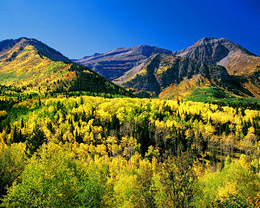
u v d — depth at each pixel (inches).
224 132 4977.9
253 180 1263.5
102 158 3253.0
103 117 5472.4
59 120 5034.5
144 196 784.3
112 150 3676.2
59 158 1342.3
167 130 4626.0
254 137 4303.6
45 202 976.9
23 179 1096.8
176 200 633.0
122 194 1556.3
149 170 858.1
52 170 1143.6
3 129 4943.4
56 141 3946.9
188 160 664.4
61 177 1151.6
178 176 643.5
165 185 666.2
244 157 3366.1
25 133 4512.8
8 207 1012.5
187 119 5841.5
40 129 4313.5
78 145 3853.3
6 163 1631.4
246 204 730.2
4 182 1561.3
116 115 5546.3
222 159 3882.9
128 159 3720.5
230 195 779.4
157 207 810.2
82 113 5575.8
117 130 4798.2
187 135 4311.0
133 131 4628.4
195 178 657.6
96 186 1223.5
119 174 2369.6
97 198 1199.6
